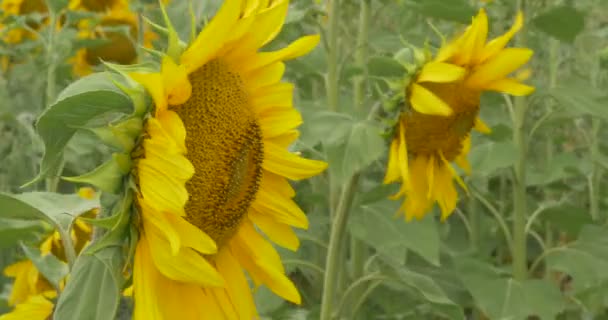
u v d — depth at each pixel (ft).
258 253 3.92
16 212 3.86
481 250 7.63
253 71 3.84
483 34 5.02
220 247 3.86
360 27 6.56
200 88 3.72
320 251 6.44
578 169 7.38
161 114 3.57
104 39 7.25
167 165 3.51
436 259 5.51
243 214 3.84
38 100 8.07
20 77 8.30
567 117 6.24
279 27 3.79
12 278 6.14
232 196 3.77
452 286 6.44
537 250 9.07
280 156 3.93
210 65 3.74
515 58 5.02
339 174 4.71
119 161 3.53
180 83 3.57
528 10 6.25
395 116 5.02
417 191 5.24
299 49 3.83
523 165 6.33
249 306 3.88
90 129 3.51
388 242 5.54
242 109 3.76
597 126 7.79
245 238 3.92
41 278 4.94
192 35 3.62
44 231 4.79
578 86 6.02
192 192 3.72
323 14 5.62
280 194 3.98
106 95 3.51
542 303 5.81
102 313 3.54
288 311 5.61
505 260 8.70
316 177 6.92
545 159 9.15
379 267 6.49
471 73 5.08
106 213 3.60
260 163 3.83
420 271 6.49
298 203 7.09
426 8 5.98
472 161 6.08
